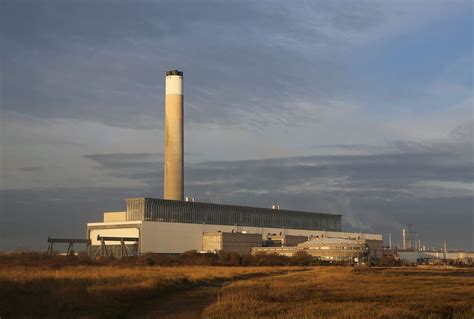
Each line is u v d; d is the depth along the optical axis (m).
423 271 154.88
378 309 52.88
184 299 67.50
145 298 68.50
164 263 168.25
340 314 49.16
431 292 75.50
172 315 50.59
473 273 147.75
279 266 182.62
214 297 69.38
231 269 144.50
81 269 120.38
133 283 80.19
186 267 155.50
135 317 50.94
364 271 144.75
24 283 72.31
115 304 57.44
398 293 73.50
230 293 69.25
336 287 83.19
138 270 121.19
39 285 70.94
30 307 53.19
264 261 186.25
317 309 52.53
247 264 182.12
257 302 57.69
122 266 148.00
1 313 49.38
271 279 105.75
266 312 50.88
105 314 50.56
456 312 55.00
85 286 72.25
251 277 117.56
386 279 105.00
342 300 64.31
